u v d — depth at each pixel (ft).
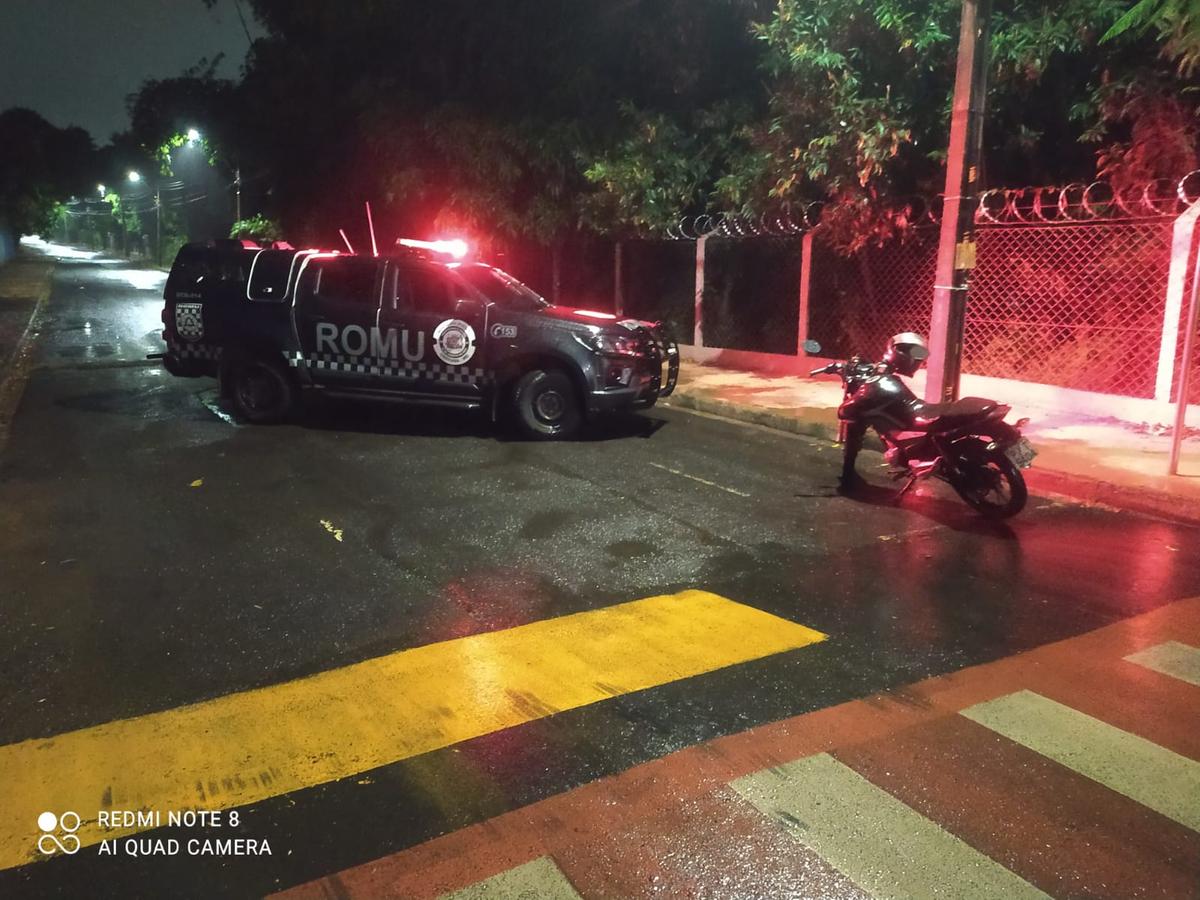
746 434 31.50
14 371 45.39
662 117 48.62
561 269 57.31
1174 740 12.06
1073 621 15.88
